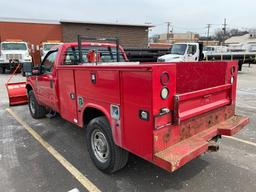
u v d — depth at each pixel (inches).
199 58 724.7
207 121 131.0
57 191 127.6
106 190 127.7
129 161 156.4
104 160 140.9
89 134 146.9
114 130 124.4
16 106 317.4
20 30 1079.6
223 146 179.9
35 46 945.5
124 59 223.0
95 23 1201.4
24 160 162.2
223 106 142.9
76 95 153.9
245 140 191.6
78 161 159.8
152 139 103.0
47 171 147.4
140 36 1337.4
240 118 149.6
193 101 118.7
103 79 125.9
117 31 1273.4
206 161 156.6
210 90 128.4
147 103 102.3
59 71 171.9
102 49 205.0
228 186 129.7
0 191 128.0
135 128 110.6
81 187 130.7
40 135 209.0
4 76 715.4
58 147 183.3
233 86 148.7
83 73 142.3
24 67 256.2
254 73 818.2
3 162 159.6
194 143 113.4
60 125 235.6
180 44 709.3
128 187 130.0
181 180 135.9
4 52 767.1
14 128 228.2
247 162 155.4
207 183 132.6
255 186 129.5
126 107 113.7
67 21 1141.7
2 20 1042.7
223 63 143.9
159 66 99.9
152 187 129.8
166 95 104.0
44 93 212.1
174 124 109.1
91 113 153.3
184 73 162.2
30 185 133.1
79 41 175.8
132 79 107.6
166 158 100.1
